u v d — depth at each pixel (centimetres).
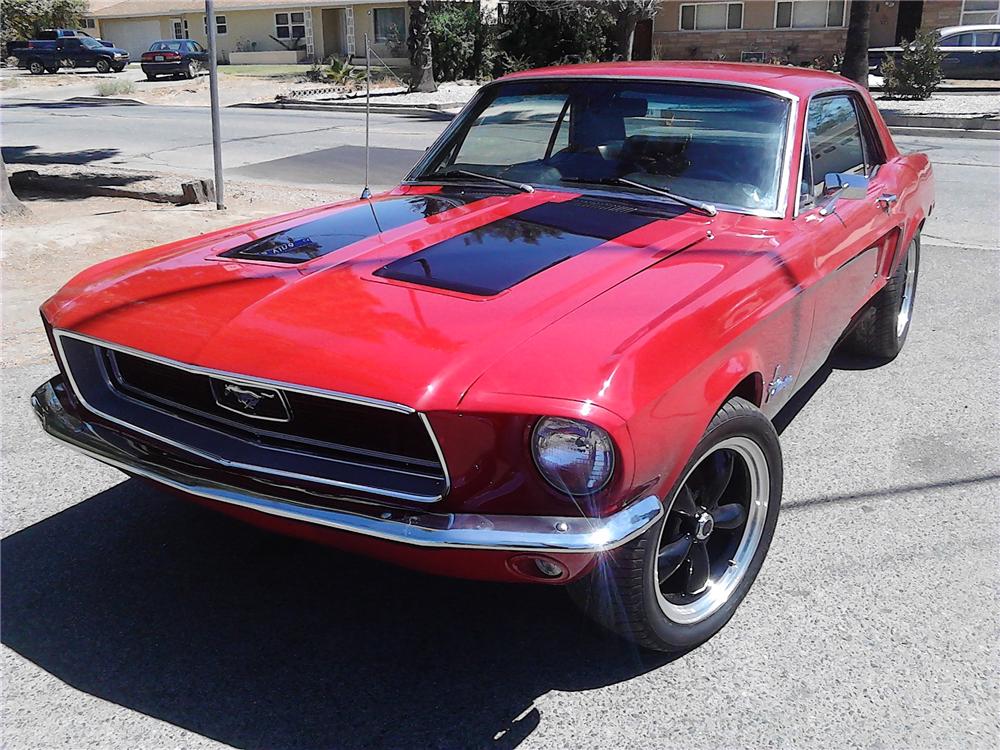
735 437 277
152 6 4647
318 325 251
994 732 248
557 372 225
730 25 3052
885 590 313
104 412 282
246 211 966
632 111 381
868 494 379
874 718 254
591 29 2809
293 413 246
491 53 2973
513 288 267
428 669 275
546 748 244
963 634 289
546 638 290
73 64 3997
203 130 1809
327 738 247
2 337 561
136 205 1009
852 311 410
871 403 475
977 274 730
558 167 385
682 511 273
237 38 4269
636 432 223
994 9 2825
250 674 272
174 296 281
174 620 297
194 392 267
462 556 229
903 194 465
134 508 369
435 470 234
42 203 1024
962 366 528
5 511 364
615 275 279
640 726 252
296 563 331
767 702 260
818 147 386
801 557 333
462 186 389
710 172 356
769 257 309
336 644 286
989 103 2003
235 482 247
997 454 416
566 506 224
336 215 354
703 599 287
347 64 3206
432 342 238
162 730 249
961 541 344
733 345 270
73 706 258
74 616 299
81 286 308
